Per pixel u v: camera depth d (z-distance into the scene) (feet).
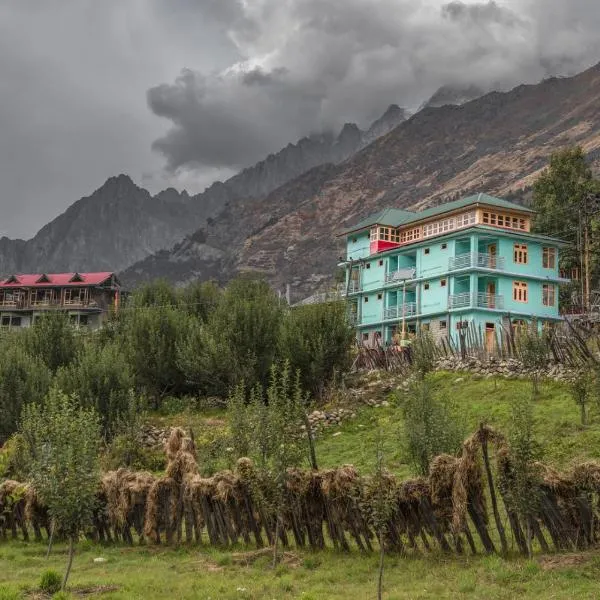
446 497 52.95
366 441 99.91
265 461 57.72
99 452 106.42
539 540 50.47
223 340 138.00
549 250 201.26
